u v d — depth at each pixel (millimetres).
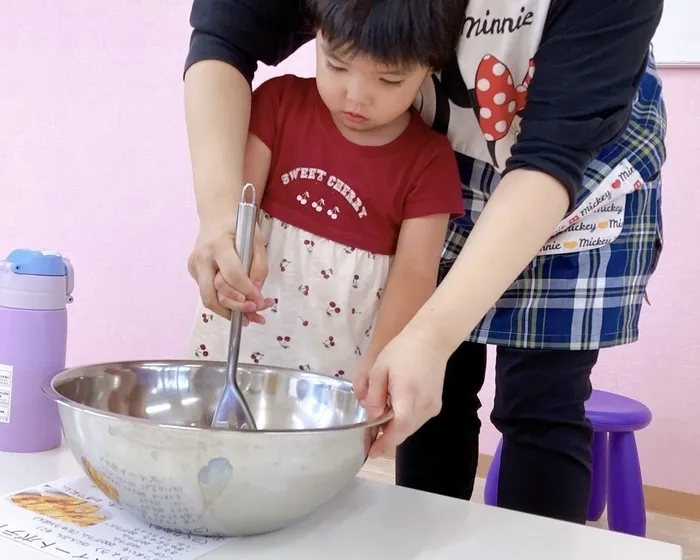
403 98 729
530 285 845
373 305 834
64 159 2041
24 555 434
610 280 847
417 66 698
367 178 810
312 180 824
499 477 884
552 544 519
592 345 838
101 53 1983
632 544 527
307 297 835
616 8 666
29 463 590
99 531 474
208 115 744
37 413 612
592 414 1346
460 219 866
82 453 475
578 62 659
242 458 439
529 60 736
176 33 1910
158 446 438
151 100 1950
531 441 849
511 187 626
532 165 626
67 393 551
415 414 528
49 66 2029
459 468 1010
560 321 835
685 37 1623
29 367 607
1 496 515
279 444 441
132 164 1983
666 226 1687
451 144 838
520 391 855
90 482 552
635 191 854
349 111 738
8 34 2057
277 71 1905
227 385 586
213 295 649
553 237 822
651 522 1649
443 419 998
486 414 1805
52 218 2070
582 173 644
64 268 631
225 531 474
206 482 442
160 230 1974
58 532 467
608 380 1749
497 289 588
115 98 1981
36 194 2074
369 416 550
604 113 658
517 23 718
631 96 685
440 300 574
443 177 805
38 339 608
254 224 623
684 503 1702
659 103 892
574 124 636
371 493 591
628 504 1379
